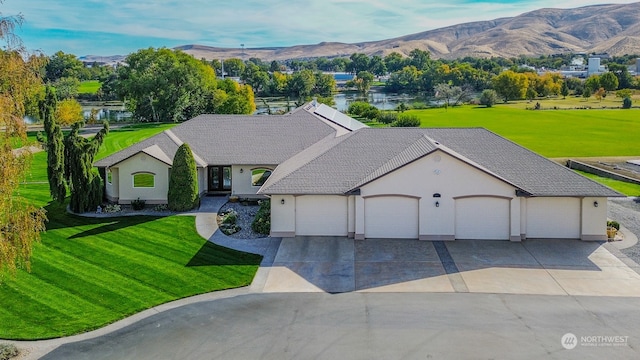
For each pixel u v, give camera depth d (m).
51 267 25.06
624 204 35.75
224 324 19.33
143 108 98.44
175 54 117.88
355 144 32.62
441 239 28.36
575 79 178.25
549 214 28.39
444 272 24.08
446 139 33.22
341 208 29.11
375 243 28.03
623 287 22.27
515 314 19.75
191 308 20.78
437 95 167.75
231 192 37.94
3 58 17.34
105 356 17.25
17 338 18.55
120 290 22.56
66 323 19.66
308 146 38.47
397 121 86.88
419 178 28.14
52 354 17.42
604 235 28.08
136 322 19.69
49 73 169.62
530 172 29.48
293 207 29.09
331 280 23.38
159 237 29.34
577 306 20.44
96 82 197.25
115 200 36.22
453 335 18.14
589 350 17.00
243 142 39.00
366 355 16.88
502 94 158.12
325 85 176.25
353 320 19.44
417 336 18.09
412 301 21.06
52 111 32.06
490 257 25.86
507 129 86.25
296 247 27.56
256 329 18.88
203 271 24.55
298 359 16.75
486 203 28.27
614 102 142.88
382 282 23.08
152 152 35.56
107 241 28.72
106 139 69.75
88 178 33.88
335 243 28.11
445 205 28.20
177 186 34.19
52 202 36.81
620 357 16.56
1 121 16.81
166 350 17.53
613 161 53.16
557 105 137.50
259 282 23.25
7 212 17.39
